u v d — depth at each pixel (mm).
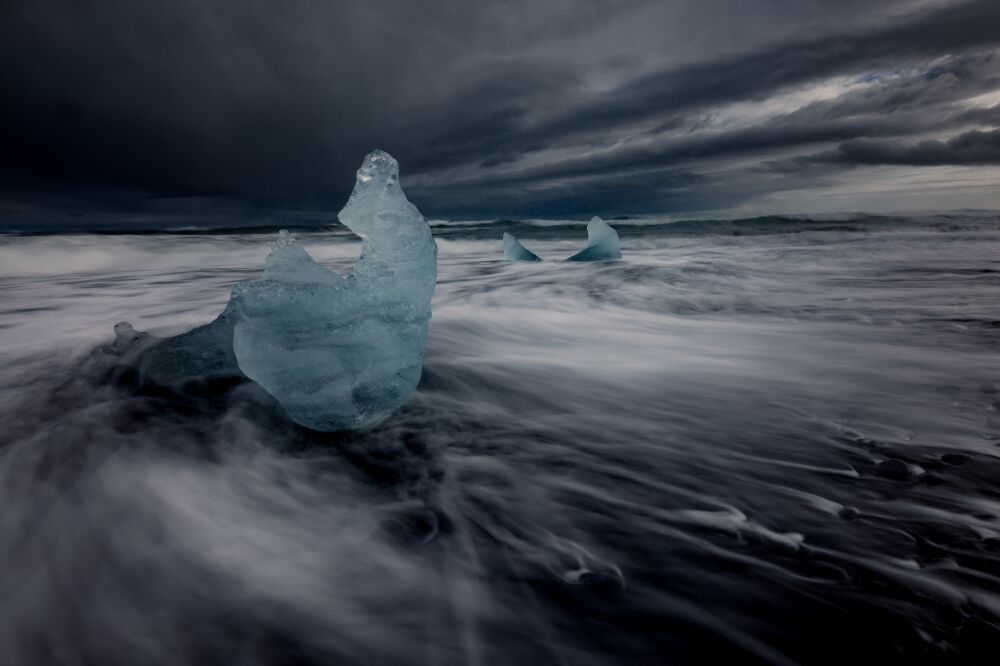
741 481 1608
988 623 960
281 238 2148
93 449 1615
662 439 1960
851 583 1092
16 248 10547
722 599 1055
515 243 10586
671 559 1202
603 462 1755
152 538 1276
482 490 1562
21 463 1524
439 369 2607
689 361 3197
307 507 1459
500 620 1014
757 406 2334
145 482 1484
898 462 1724
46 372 2219
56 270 10070
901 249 11258
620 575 1146
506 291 6105
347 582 1137
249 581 1136
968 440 1900
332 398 1814
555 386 2602
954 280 6633
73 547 1223
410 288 2018
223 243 13719
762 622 983
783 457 1783
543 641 955
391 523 1387
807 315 4789
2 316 4254
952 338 3721
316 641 957
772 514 1401
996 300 5211
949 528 1310
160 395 1973
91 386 2055
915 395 2455
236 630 986
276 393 1790
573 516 1413
